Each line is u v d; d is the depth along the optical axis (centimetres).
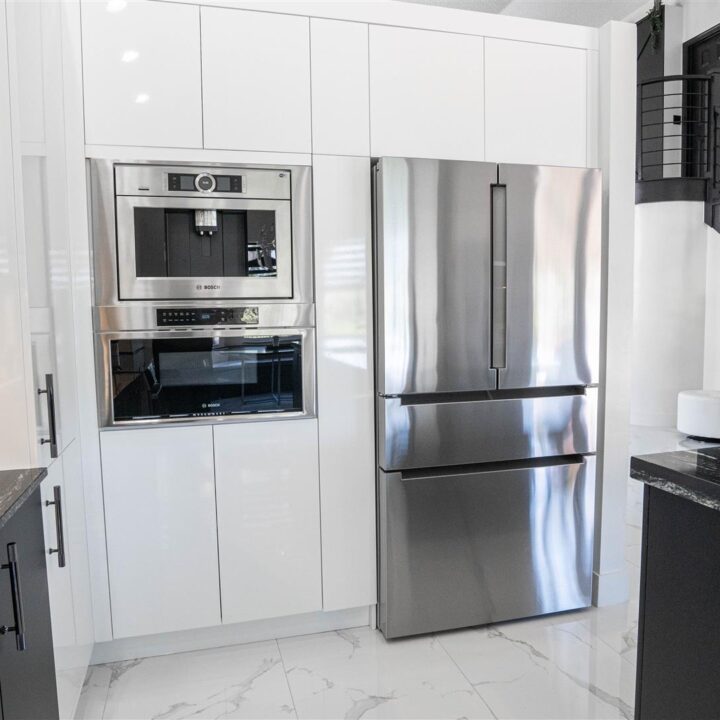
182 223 212
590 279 238
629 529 339
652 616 128
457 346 225
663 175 562
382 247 216
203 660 219
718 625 112
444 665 215
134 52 200
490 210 224
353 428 229
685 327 545
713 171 525
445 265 221
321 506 228
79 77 196
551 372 237
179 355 210
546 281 233
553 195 231
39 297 153
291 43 213
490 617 239
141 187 203
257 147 213
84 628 193
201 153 208
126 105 200
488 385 229
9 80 138
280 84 213
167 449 211
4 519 110
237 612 222
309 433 224
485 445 231
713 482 108
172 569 214
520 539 239
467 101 232
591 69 246
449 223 221
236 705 193
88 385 202
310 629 238
